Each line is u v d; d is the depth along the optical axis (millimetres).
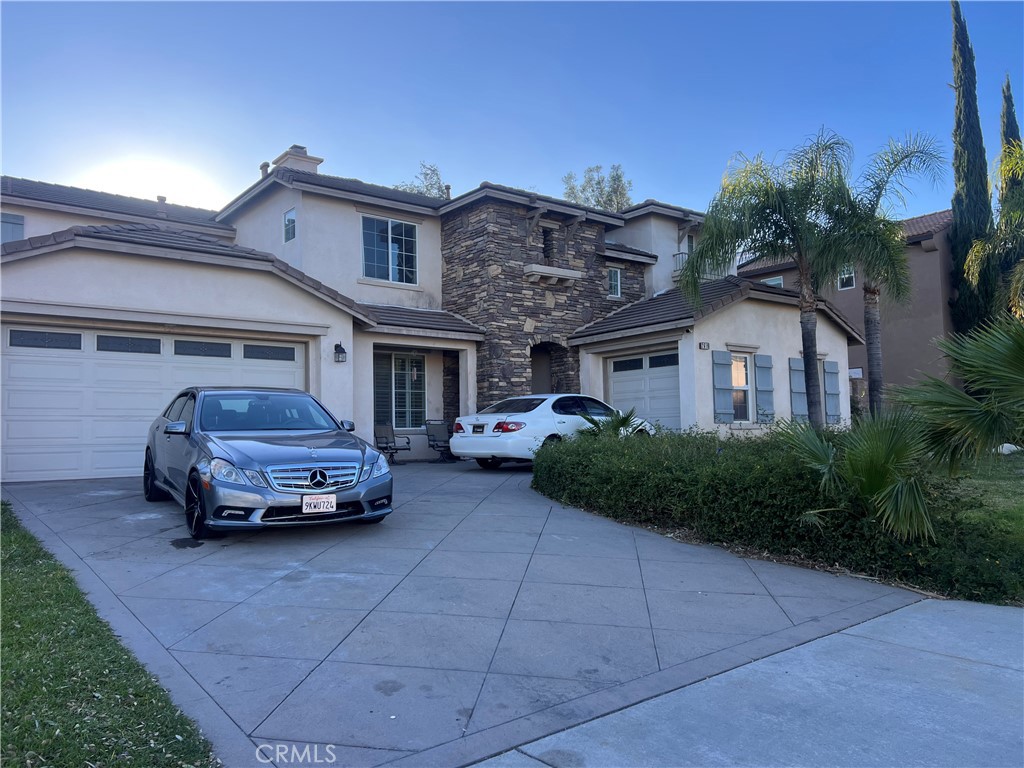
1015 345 5988
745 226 13531
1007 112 22797
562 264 17906
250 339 12781
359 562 6508
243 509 6656
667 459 8516
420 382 17469
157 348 11859
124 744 3219
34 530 7504
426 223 17781
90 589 5555
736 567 6750
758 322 16969
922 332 23203
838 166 13617
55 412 10945
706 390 15438
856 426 7133
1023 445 6578
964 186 22641
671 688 4105
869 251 13422
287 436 7727
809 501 6926
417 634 4832
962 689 4129
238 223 18562
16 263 10289
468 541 7418
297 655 4445
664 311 16359
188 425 7867
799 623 5250
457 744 3436
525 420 13109
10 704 3516
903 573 6398
